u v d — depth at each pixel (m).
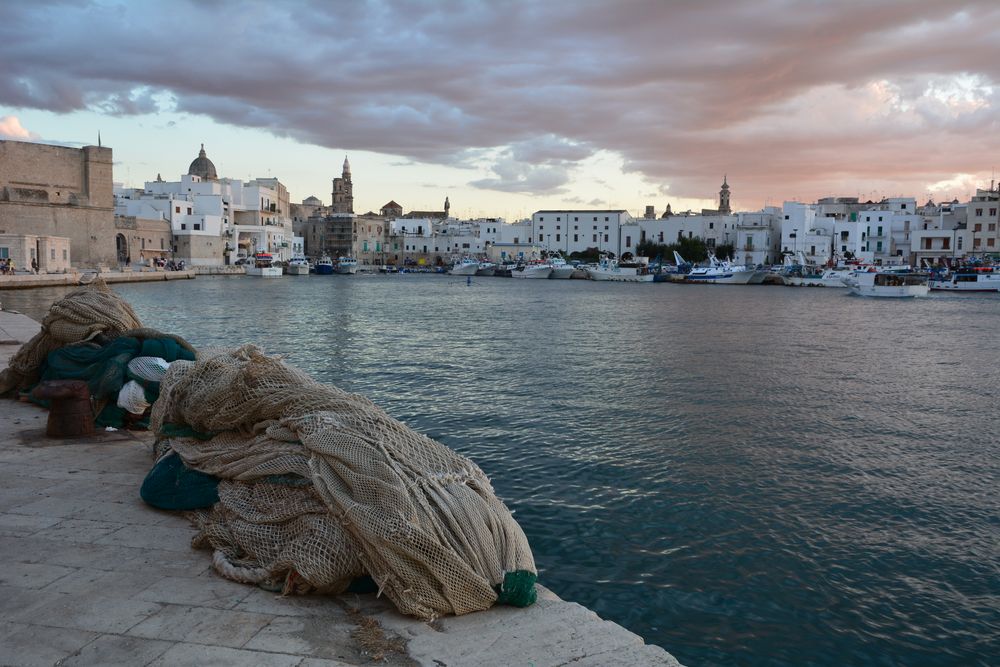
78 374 9.70
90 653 4.11
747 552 9.02
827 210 151.00
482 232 172.25
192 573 5.23
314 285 93.00
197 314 45.84
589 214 157.50
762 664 6.68
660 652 4.35
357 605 4.88
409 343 31.38
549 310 53.41
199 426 6.79
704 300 69.50
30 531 5.91
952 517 10.36
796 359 27.03
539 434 14.65
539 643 4.43
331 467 5.37
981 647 7.07
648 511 10.30
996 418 16.77
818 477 12.07
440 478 5.37
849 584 8.27
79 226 84.88
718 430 15.24
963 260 106.56
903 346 31.92
